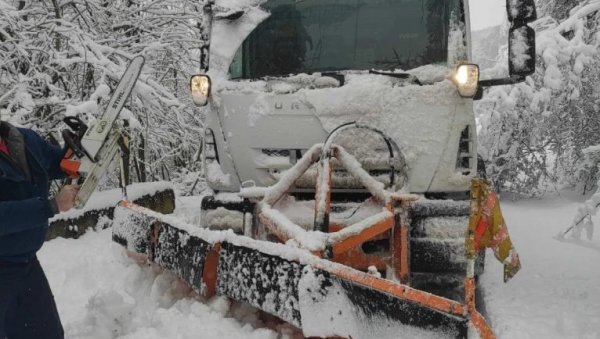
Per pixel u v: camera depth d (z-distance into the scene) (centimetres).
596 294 420
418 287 396
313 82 442
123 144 287
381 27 459
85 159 266
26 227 232
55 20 810
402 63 453
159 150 1195
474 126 413
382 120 418
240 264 352
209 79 456
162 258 424
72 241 579
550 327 355
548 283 451
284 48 475
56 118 876
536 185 1104
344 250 349
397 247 382
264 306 330
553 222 739
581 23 858
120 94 285
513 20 416
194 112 1101
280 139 438
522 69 416
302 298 300
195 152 1276
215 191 465
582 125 1062
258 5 486
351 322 285
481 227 321
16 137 248
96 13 943
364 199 432
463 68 401
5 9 766
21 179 243
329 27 468
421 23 452
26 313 263
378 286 275
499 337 347
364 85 422
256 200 427
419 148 414
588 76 963
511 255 343
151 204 730
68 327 353
